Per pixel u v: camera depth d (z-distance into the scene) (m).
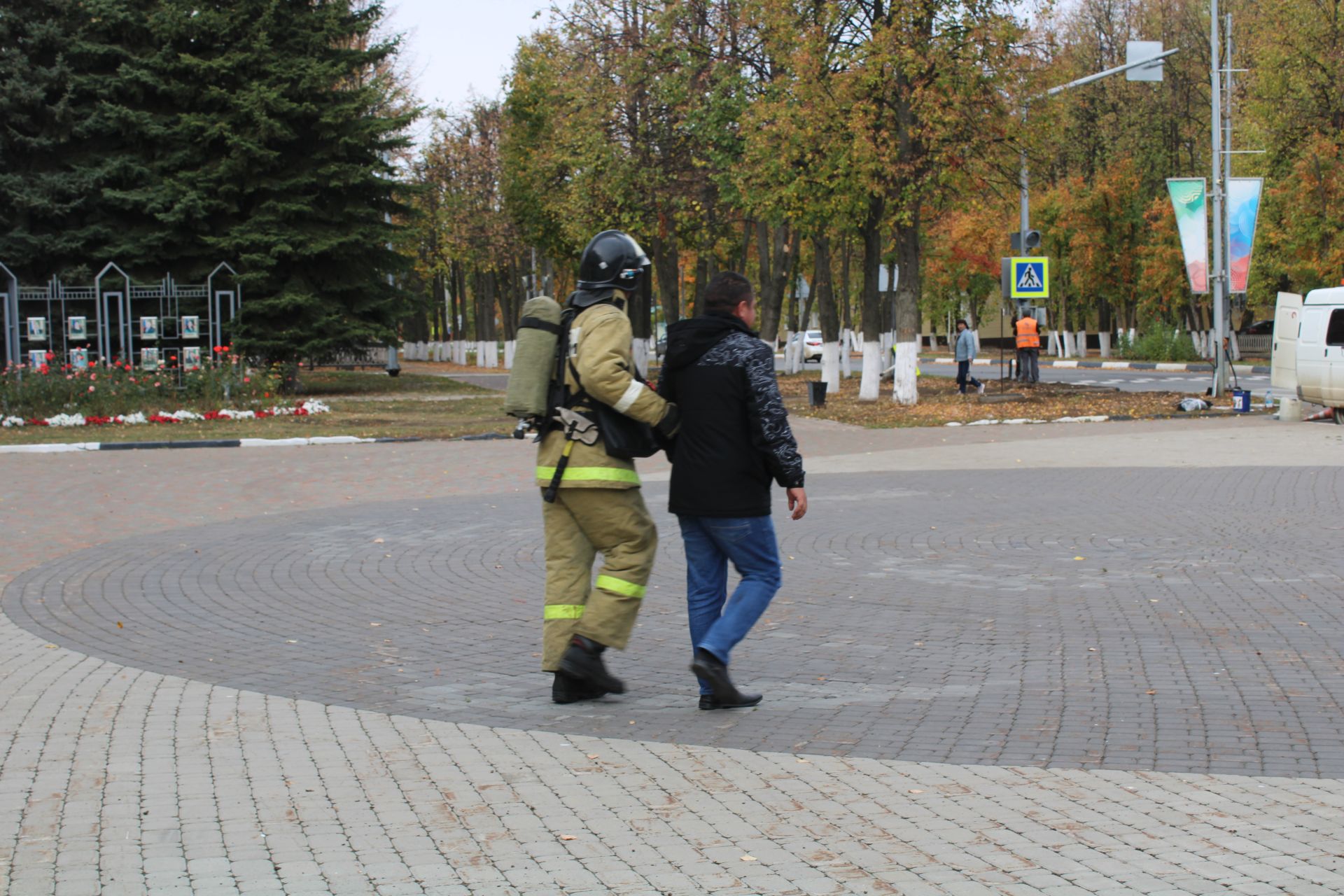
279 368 35.97
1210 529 11.02
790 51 26.44
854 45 26.16
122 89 35.44
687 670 6.70
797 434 21.91
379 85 38.81
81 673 6.67
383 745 5.39
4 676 6.60
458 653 7.11
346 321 36.25
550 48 36.91
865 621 7.75
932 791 4.74
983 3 24.97
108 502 14.01
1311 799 4.60
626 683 6.42
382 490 15.05
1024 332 34.00
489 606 8.43
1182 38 48.06
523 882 3.94
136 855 4.18
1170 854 4.11
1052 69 26.14
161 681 6.50
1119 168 49.62
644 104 34.19
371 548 10.80
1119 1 51.31
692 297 60.00
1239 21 43.94
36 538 11.48
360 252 36.28
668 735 5.51
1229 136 30.19
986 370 49.09
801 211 27.36
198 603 8.58
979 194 29.33
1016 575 9.20
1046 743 5.30
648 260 6.12
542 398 5.98
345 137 35.72
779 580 5.96
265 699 6.14
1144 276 47.44
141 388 26.81
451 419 26.86
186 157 35.50
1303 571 9.05
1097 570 9.32
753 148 27.72
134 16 35.25
